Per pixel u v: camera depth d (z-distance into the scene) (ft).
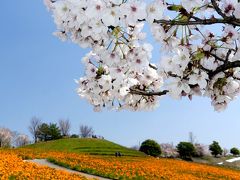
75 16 8.39
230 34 8.75
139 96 11.23
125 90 9.89
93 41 9.25
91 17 7.68
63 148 193.06
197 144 256.11
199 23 8.47
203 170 114.42
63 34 9.30
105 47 9.11
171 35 8.68
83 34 8.64
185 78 8.57
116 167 92.38
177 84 8.51
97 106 11.20
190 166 123.13
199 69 8.60
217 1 8.85
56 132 277.23
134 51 8.96
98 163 97.35
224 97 9.48
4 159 73.46
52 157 106.93
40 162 101.86
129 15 7.66
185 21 8.47
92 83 10.48
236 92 9.59
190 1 7.84
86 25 8.55
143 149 213.87
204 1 8.54
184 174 97.19
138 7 7.63
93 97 11.00
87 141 211.82
